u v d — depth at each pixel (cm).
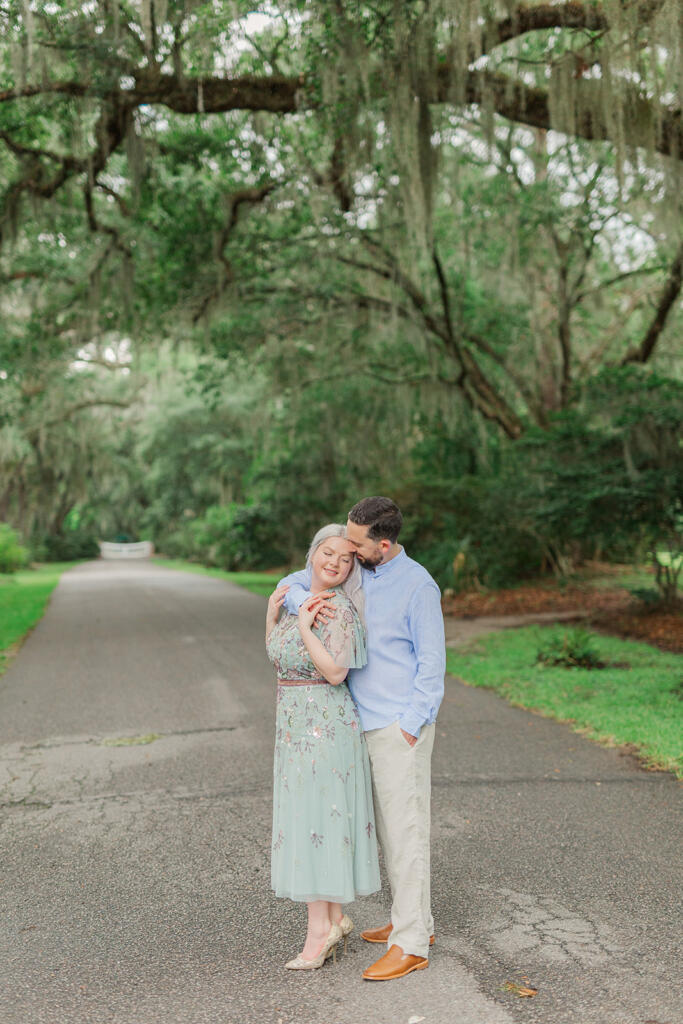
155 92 1143
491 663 987
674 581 1295
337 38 1013
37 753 655
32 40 925
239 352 1925
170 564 4962
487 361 2095
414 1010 280
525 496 1365
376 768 320
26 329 1864
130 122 1270
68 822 490
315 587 327
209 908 370
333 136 1255
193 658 1137
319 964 315
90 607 2016
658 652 1018
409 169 1180
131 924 355
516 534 1869
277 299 1734
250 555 3325
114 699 866
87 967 317
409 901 311
